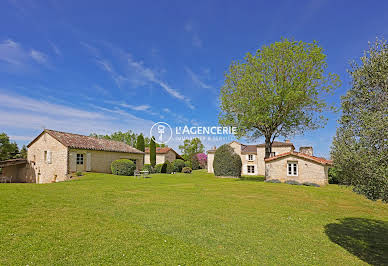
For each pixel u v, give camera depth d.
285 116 22.86
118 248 5.45
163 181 21.06
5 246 5.11
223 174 27.89
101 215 8.05
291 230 7.66
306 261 5.41
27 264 4.45
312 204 12.35
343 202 13.52
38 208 8.34
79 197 10.84
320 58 21.17
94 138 28.11
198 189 15.95
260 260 5.32
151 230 6.86
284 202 12.34
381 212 11.32
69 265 4.54
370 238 7.38
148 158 43.91
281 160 23.98
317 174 22.25
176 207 9.84
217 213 9.19
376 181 4.77
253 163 39.91
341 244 6.75
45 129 23.50
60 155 21.80
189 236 6.55
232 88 24.44
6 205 8.34
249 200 12.35
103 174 22.91
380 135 4.60
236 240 6.45
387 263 5.57
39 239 5.62
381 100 5.05
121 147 29.69
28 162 25.09
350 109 5.73
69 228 6.53
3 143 35.88
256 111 22.06
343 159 5.45
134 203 10.27
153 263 4.85
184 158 58.66
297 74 21.64
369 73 5.41
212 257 5.31
